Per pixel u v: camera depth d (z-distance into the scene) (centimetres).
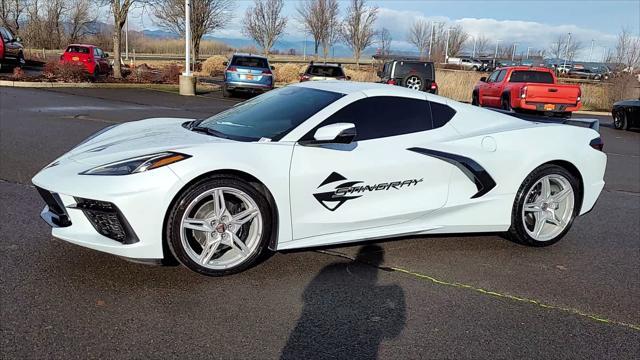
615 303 369
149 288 353
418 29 5809
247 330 308
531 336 318
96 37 4878
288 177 382
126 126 479
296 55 7269
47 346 279
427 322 328
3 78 1836
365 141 418
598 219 588
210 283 367
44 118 1102
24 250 403
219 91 2238
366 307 344
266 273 390
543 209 478
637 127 1578
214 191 363
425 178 431
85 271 373
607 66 3519
